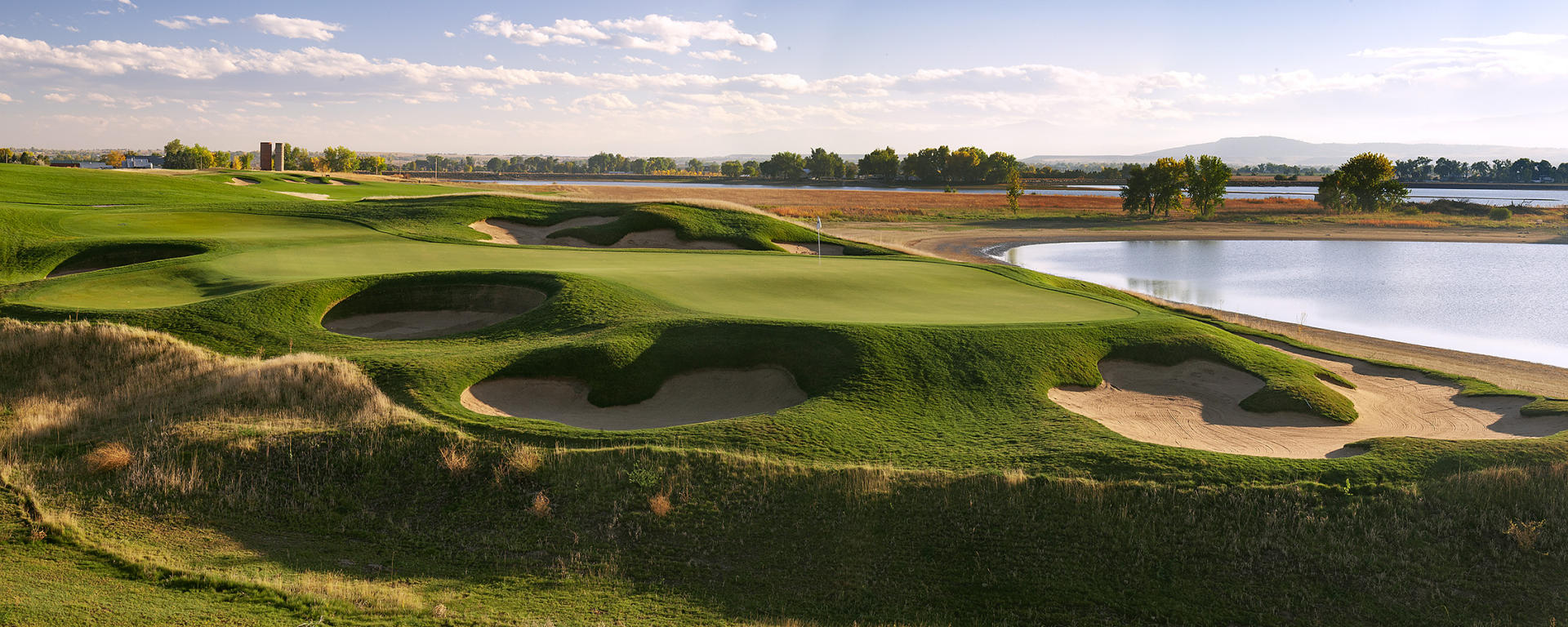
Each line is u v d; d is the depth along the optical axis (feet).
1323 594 44.39
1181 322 85.30
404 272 96.53
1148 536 47.62
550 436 56.18
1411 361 107.14
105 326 73.61
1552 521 48.11
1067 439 57.77
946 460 54.49
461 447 53.93
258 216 147.33
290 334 77.51
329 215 149.69
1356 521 48.47
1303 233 288.51
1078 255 232.94
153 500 48.19
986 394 66.74
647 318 79.10
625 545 46.98
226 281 92.99
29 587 36.09
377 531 47.44
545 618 39.29
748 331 74.43
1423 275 192.24
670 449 54.29
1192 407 69.72
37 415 60.44
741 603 42.91
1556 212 357.41
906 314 85.56
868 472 52.11
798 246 154.10
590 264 110.83
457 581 42.75
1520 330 130.82
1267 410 69.05
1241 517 48.73
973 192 630.33
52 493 47.85
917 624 42.32
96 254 108.68
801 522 48.78
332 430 55.26
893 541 47.62
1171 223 326.03
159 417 58.80
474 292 91.91
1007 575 45.55
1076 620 42.88
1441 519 48.49
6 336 71.61
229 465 51.93
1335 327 132.57
